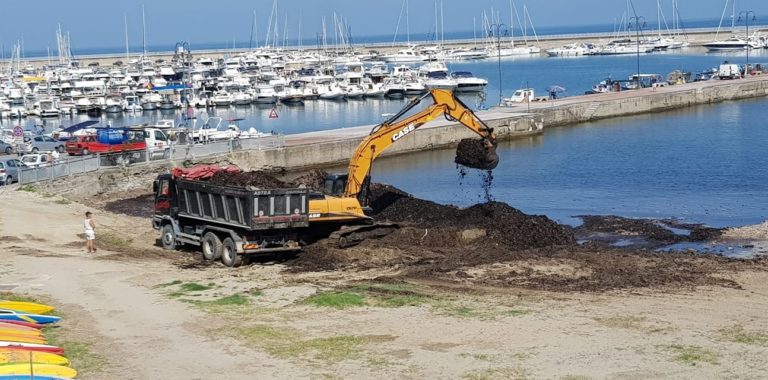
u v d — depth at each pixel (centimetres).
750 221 4122
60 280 2788
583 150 6988
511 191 5291
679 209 4503
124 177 5475
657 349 1969
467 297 2516
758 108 9731
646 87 11712
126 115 12162
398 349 1984
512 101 9812
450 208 3997
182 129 7269
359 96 13188
